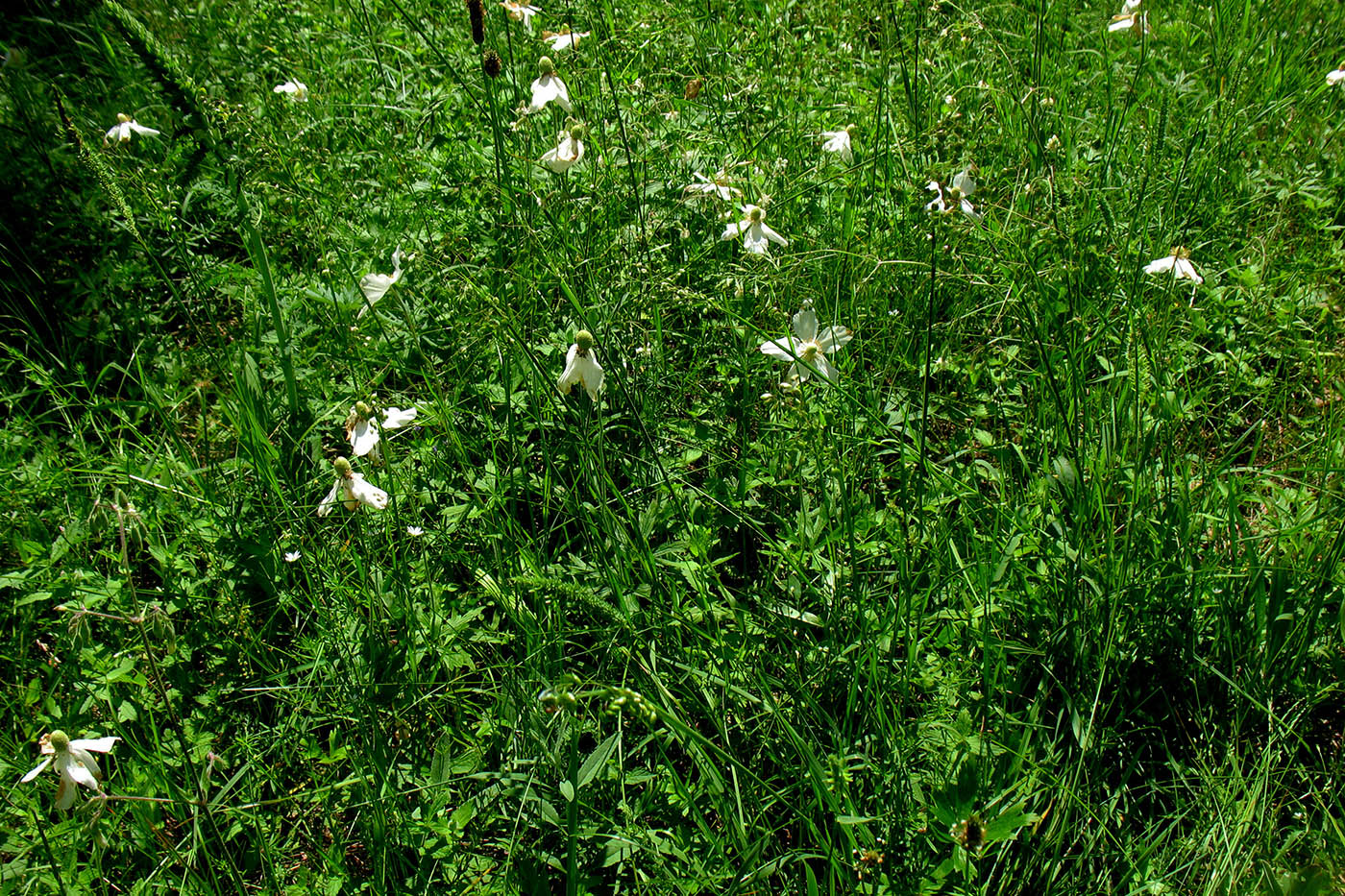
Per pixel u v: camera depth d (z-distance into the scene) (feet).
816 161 13.66
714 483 8.71
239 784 7.13
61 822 6.48
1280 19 19.36
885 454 9.61
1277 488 9.08
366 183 13.16
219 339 10.76
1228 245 12.92
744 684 7.27
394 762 6.84
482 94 14.03
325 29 18.17
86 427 10.03
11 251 11.52
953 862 5.64
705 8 18.25
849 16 19.48
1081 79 16.92
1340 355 10.98
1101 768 7.02
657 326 9.89
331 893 6.24
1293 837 6.25
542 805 6.23
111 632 7.72
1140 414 9.21
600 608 7.09
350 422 7.80
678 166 12.50
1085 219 11.99
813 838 6.58
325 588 7.96
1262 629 7.57
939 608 7.86
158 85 14.38
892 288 11.40
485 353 9.81
